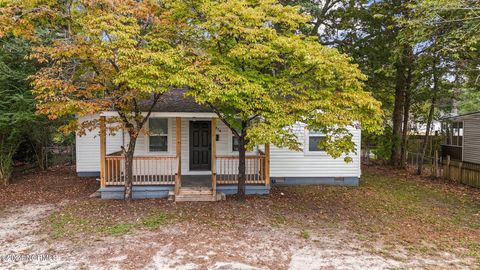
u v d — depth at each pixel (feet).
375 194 35.17
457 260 18.13
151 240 20.81
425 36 32.14
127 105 28.09
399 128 55.57
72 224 23.91
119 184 32.42
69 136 52.80
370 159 64.49
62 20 27.02
